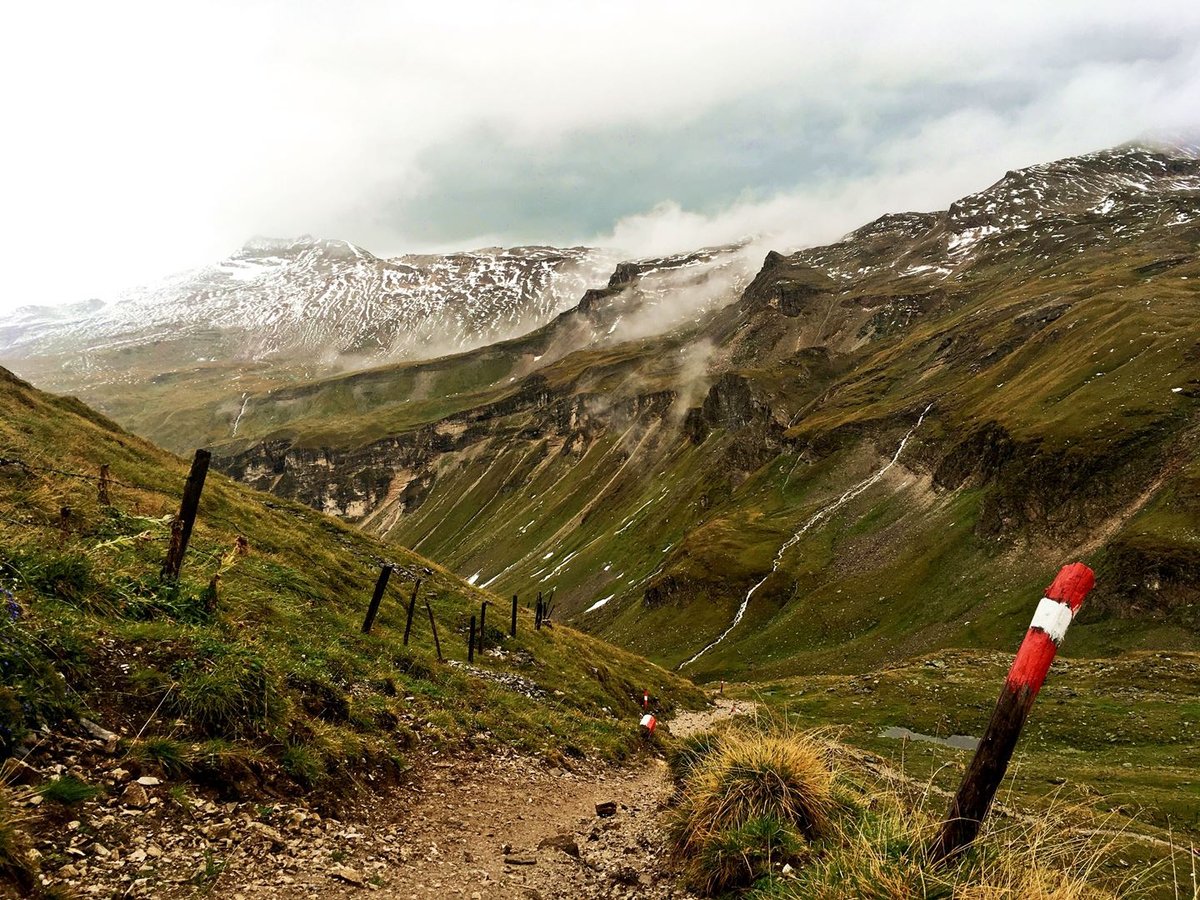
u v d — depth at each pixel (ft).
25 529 40.37
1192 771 128.47
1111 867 37.29
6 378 130.00
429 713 57.31
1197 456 411.75
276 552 104.42
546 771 59.47
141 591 40.09
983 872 18.98
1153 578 351.67
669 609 560.20
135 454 128.98
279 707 34.83
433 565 180.86
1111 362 534.37
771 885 24.32
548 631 155.12
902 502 574.15
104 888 20.31
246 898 22.49
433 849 32.04
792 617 475.72
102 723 27.58
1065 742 168.76
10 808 20.61
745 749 32.42
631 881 30.07
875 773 35.19
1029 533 446.60
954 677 254.47
